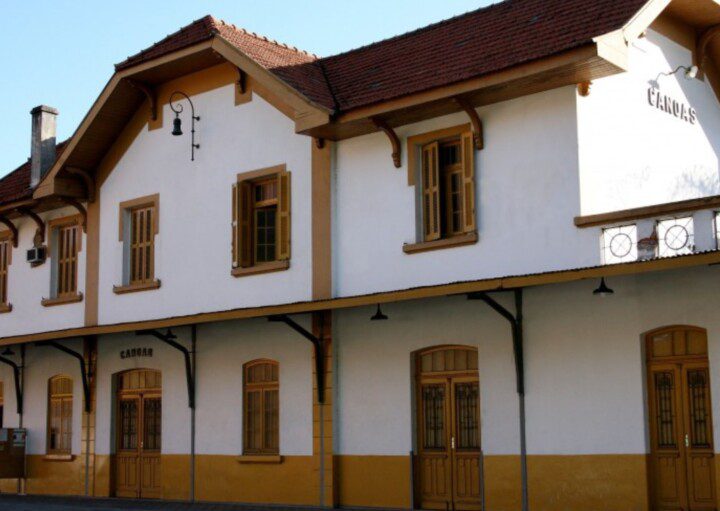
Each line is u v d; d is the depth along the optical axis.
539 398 15.78
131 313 22.00
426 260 17.30
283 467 18.98
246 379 20.05
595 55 14.48
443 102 16.53
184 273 21.05
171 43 20.88
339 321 18.50
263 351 19.64
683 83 18.45
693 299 14.45
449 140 17.42
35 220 24.39
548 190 15.91
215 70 20.92
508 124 16.50
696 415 14.55
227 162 20.48
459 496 16.77
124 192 22.52
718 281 14.25
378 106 17.03
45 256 24.34
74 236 23.91
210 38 19.81
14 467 24.02
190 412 20.77
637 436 14.77
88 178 23.14
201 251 20.77
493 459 16.19
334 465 18.17
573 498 15.28
